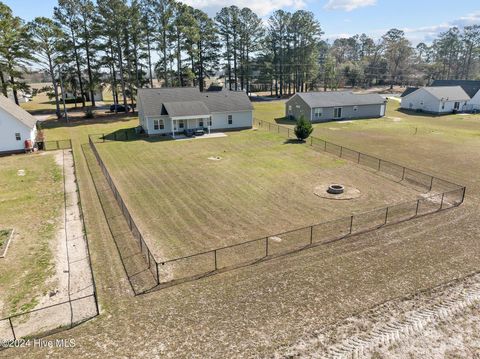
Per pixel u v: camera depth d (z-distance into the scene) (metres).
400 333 10.33
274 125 44.62
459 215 17.95
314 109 47.38
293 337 10.16
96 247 15.14
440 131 40.31
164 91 41.38
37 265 13.94
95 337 10.19
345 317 10.95
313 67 81.75
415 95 58.75
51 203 20.16
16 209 19.33
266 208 19.14
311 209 19.00
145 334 10.28
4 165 27.84
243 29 72.75
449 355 9.64
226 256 14.41
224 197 20.75
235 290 12.25
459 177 23.89
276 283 12.62
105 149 32.84
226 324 10.66
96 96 73.38
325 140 35.88
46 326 10.66
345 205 19.48
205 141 35.72
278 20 76.88
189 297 11.89
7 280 12.98
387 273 13.18
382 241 15.51
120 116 52.25
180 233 16.39
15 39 45.38
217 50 71.75
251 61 77.00
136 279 12.88
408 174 24.70
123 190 22.05
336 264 13.78
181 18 57.06
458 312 11.20
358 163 27.42
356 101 50.53
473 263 13.78
